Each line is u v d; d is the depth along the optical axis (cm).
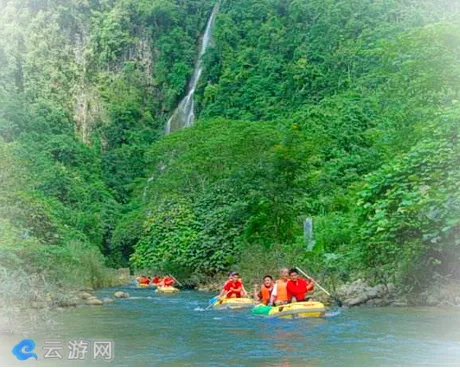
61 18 8025
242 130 3008
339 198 2348
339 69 5453
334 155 3228
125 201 6425
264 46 6625
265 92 5947
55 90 7444
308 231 2045
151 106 7662
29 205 2156
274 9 7100
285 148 2259
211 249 2464
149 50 7950
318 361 766
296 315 1236
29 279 1498
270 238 2159
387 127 3266
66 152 6109
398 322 1099
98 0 8431
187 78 7519
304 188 2344
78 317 1353
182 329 1116
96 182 5916
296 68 5703
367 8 5953
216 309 1530
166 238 2733
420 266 1397
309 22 6425
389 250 1435
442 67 1658
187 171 3014
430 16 5675
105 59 7938
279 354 823
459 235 1250
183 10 8050
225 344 921
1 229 1711
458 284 1367
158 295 2144
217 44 7106
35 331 1094
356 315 1220
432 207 1264
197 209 2786
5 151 2220
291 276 1354
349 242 1841
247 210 2397
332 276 1598
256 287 1667
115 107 7425
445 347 852
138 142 7056
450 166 1331
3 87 6725
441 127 1423
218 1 7888
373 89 4588
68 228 3506
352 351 832
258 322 1205
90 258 2677
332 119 3775
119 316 1373
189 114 7081
